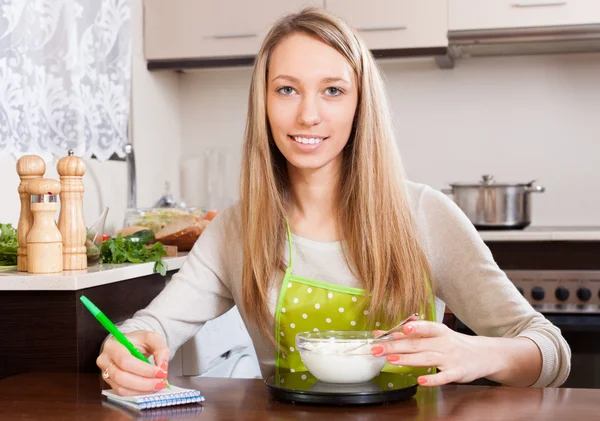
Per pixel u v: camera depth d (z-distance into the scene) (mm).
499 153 3498
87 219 2801
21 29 2150
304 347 1173
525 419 1007
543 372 1251
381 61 3441
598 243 2916
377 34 3172
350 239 1417
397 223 1397
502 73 3488
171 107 3613
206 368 2248
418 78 3545
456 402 1102
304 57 1322
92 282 1729
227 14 3260
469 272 1432
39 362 1702
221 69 3658
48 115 2328
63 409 1109
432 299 1443
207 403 1128
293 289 1419
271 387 1141
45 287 1676
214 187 3682
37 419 1054
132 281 1966
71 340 1692
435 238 1460
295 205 1474
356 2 3176
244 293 1463
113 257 2027
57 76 2348
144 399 1103
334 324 1409
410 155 3561
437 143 3539
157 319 1473
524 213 3113
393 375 1230
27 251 1761
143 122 3303
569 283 2928
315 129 1326
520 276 2957
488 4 3107
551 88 3459
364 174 1391
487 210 3084
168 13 3307
